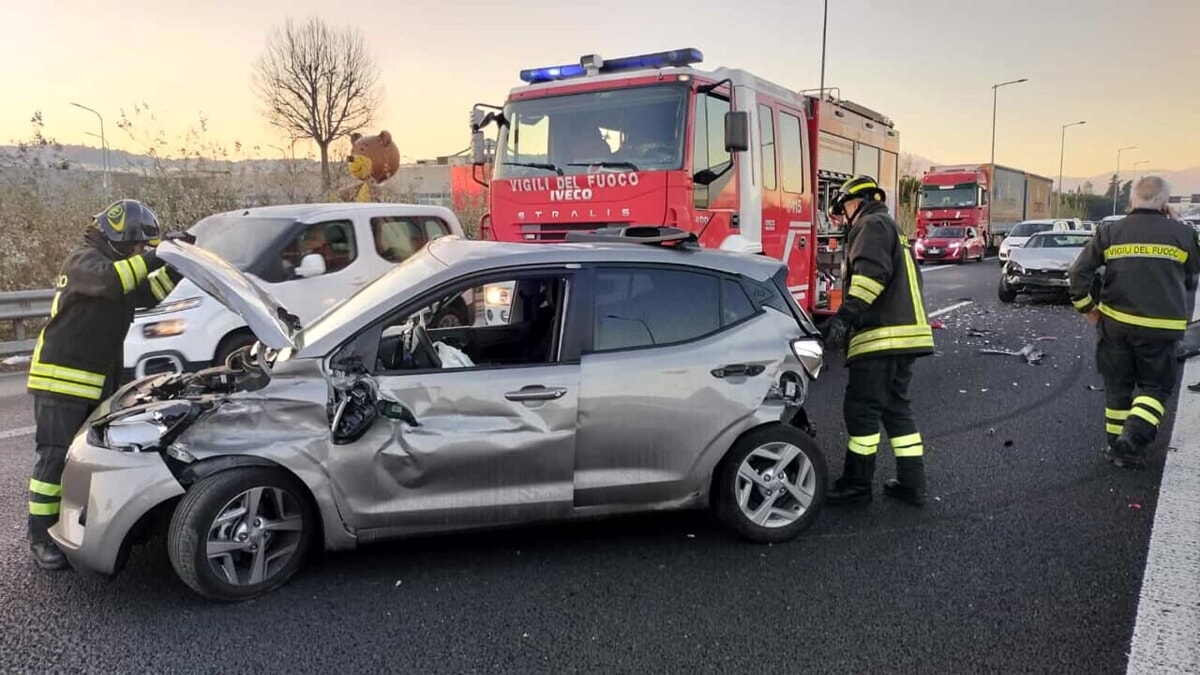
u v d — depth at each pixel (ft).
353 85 106.93
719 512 14.15
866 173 38.14
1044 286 51.34
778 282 14.78
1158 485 17.13
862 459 16.01
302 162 53.31
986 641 10.97
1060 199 234.38
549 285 15.26
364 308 12.65
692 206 23.73
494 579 12.82
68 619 11.49
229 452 11.62
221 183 46.75
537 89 26.13
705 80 24.38
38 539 13.19
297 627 11.29
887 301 15.65
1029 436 21.13
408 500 12.37
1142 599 12.11
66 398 13.10
